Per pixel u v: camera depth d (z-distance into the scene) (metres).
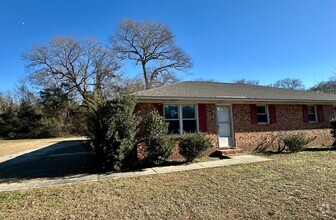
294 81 43.25
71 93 33.09
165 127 9.01
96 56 33.53
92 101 8.53
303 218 3.78
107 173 7.76
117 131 8.10
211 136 10.80
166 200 4.89
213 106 11.09
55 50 31.78
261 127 12.08
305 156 9.59
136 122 8.52
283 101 12.23
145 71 35.75
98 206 4.69
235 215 4.00
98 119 8.14
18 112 30.89
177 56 35.84
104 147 8.02
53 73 32.19
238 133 11.45
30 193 5.80
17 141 25.33
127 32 34.53
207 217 3.96
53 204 4.93
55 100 32.31
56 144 21.06
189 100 10.20
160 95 9.65
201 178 6.63
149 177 7.00
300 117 13.38
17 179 7.44
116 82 32.94
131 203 4.80
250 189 5.41
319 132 13.75
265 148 11.95
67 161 10.93
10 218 4.26
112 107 8.20
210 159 9.70
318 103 13.73
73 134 31.50
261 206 4.35
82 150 15.73
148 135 8.74
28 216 4.32
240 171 7.27
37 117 31.38
